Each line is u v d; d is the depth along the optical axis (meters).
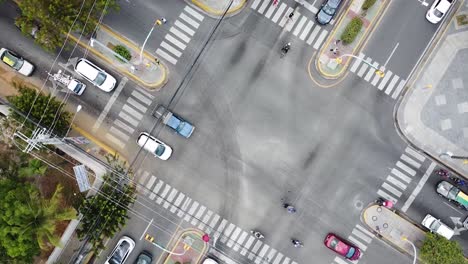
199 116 45.03
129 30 44.69
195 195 45.28
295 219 45.44
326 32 44.94
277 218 45.41
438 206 45.56
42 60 44.59
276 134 45.28
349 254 44.91
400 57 45.22
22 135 37.72
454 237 45.56
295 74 45.09
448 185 44.78
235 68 45.00
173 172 45.16
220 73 45.00
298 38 44.91
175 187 45.22
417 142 45.47
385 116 45.41
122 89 44.97
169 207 45.22
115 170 42.78
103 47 44.28
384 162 45.50
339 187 45.47
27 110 40.06
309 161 45.34
